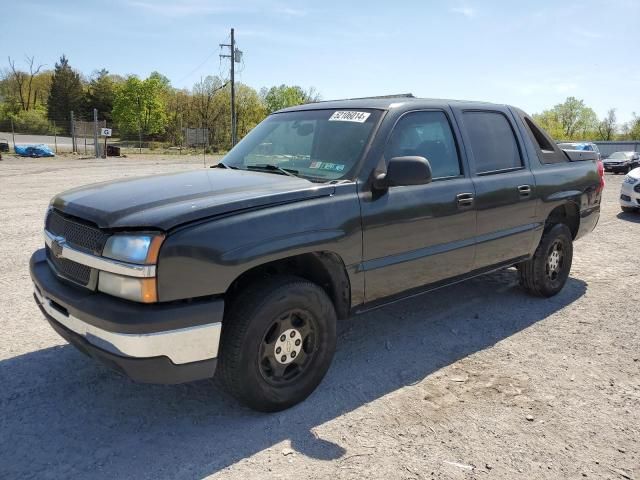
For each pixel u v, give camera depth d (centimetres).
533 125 518
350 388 351
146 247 261
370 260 351
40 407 321
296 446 287
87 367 373
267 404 311
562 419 318
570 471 270
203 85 6688
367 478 261
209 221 278
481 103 466
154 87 7469
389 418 315
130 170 2431
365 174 348
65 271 307
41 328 442
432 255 391
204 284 273
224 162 425
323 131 389
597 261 711
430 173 335
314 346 329
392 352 410
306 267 345
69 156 3875
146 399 334
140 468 266
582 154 578
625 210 1173
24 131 6875
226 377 298
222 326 296
